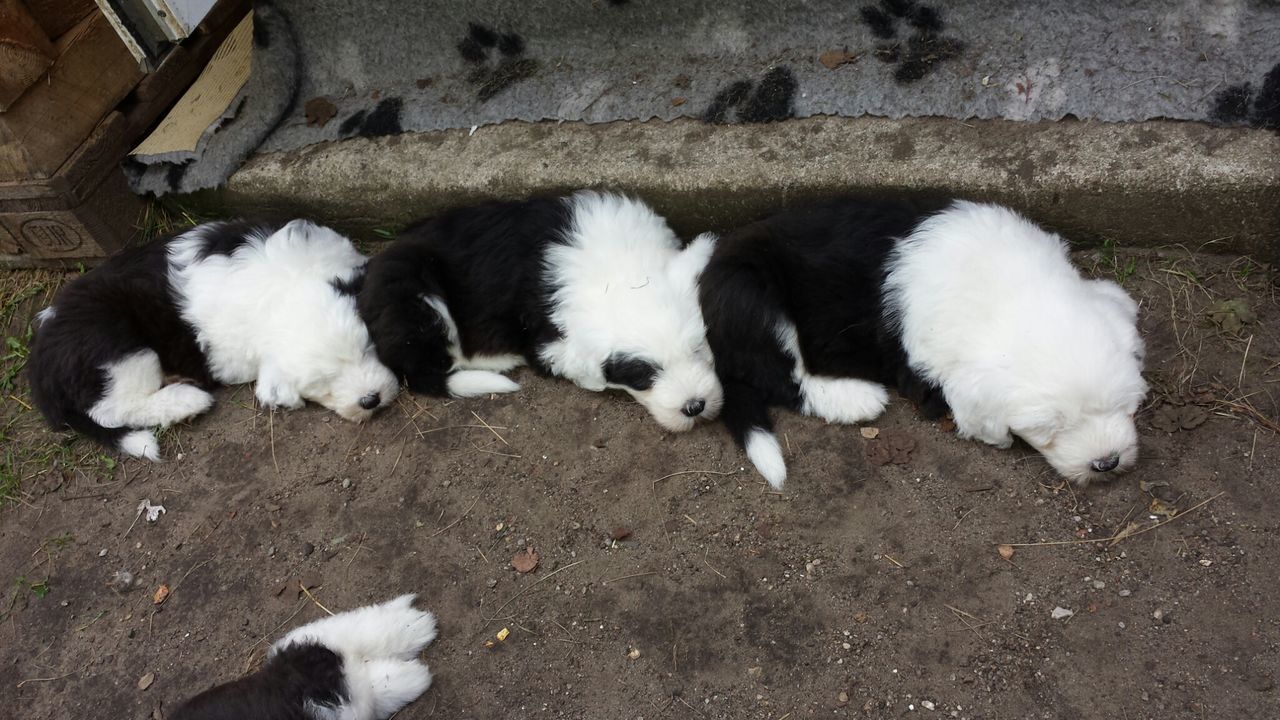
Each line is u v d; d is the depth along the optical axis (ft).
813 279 3.19
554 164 3.74
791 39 3.75
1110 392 2.80
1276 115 3.14
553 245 3.46
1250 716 2.46
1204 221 3.22
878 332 3.18
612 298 3.32
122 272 3.74
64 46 3.91
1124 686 2.56
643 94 3.83
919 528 2.94
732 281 3.18
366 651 2.89
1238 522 2.77
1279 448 2.88
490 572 3.09
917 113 3.47
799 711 2.66
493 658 2.90
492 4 3.98
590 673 2.82
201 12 4.07
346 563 3.20
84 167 3.98
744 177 3.52
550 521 3.17
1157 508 2.84
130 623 3.19
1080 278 3.15
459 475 3.36
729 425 3.26
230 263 3.69
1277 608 2.60
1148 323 3.22
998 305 2.95
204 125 4.17
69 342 3.59
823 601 2.84
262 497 3.44
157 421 3.67
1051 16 3.47
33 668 3.15
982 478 3.02
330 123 4.17
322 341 3.50
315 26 4.23
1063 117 3.33
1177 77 3.28
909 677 2.67
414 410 3.60
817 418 3.29
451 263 3.59
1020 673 2.63
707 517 3.09
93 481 3.61
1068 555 2.81
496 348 3.61
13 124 3.79
